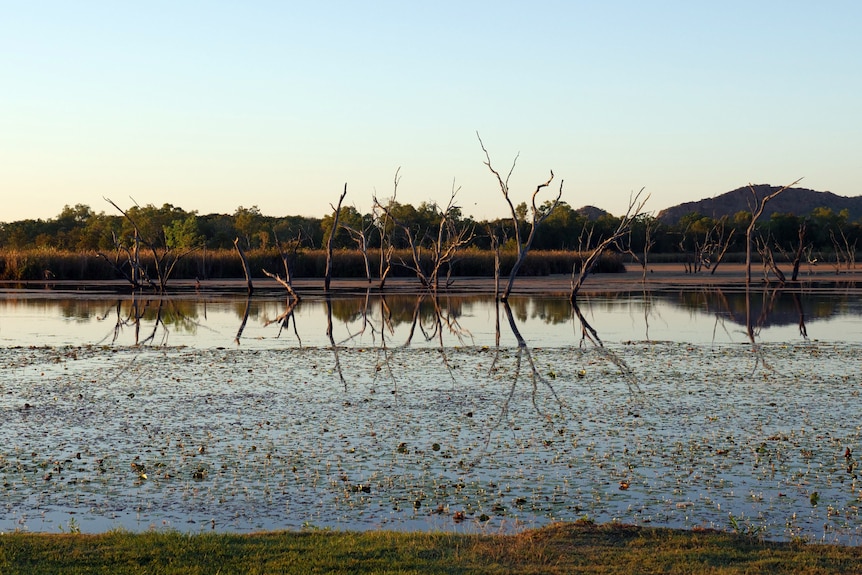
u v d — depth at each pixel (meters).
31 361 23.20
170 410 16.70
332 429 15.10
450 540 8.73
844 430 14.87
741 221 130.25
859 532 9.80
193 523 10.21
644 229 109.56
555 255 75.06
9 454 13.33
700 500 11.02
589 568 7.85
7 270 65.38
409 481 11.90
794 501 10.95
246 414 16.36
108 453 13.41
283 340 28.48
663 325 32.97
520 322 34.44
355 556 8.12
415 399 17.95
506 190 44.25
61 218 148.88
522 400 17.83
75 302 44.06
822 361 23.20
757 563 8.02
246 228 110.81
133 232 94.69
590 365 22.78
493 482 11.84
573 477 12.07
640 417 16.06
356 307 41.56
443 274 69.44
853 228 126.38
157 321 34.47
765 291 51.38
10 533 9.04
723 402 17.45
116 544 8.42
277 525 10.15
